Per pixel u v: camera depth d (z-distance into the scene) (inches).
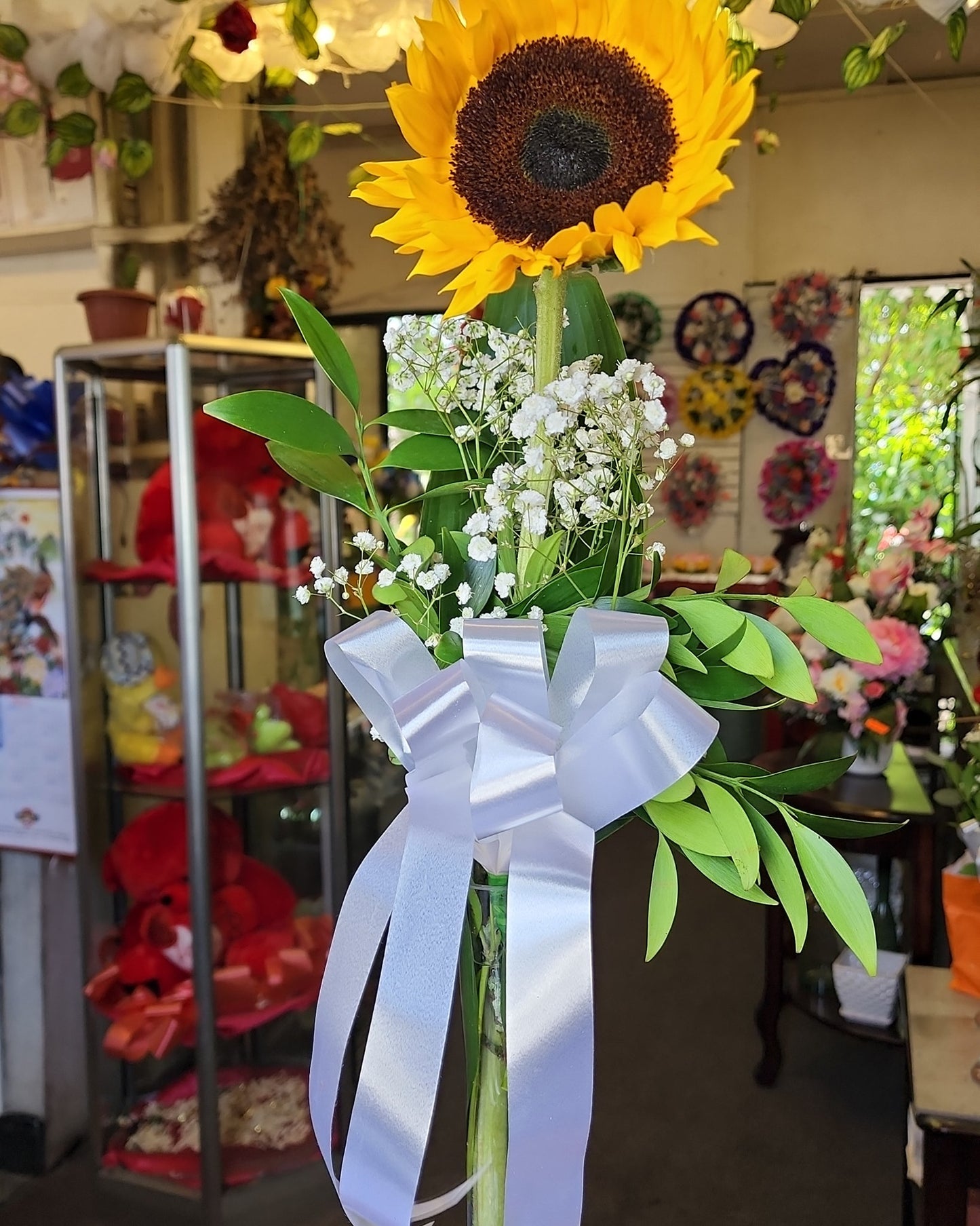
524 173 25.0
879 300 215.2
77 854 83.5
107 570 81.0
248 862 89.1
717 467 223.5
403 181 26.1
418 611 29.3
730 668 27.5
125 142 83.6
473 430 28.6
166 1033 79.8
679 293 222.4
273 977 83.1
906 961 99.6
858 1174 88.9
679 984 123.4
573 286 30.0
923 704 113.6
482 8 24.9
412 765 27.8
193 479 75.1
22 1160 90.9
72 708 81.9
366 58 84.4
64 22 76.4
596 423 26.8
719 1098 100.8
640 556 29.3
